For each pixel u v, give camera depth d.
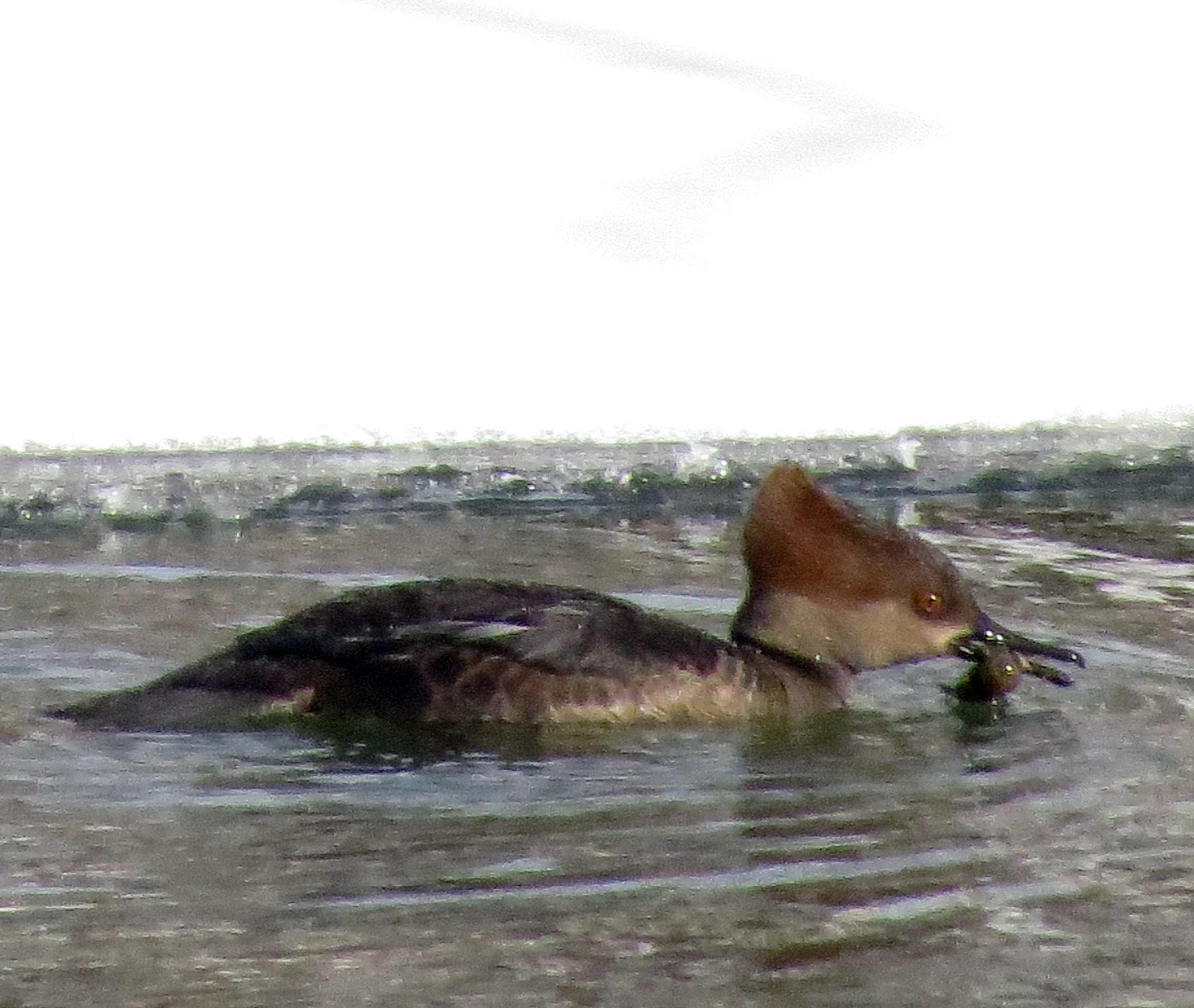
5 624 21.75
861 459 28.05
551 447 27.56
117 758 17.84
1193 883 15.29
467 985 13.51
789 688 19.86
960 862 15.70
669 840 16.12
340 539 25.56
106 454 26.50
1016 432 28.52
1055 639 22.08
